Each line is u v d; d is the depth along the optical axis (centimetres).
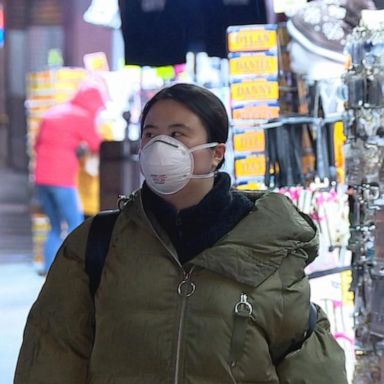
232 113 1584
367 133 1245
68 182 2811
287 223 718
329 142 1488
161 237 714
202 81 1941
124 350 696
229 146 1664
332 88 1489
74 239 754
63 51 3192
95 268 730
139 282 703
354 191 1273
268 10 1623
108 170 2617
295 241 713
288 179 1502
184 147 710
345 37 1492
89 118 2841
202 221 717
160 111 721
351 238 1277
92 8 3028
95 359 713
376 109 1231
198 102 719
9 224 3575
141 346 690
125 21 1677
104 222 748
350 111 1281
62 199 2803
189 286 696
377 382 1213
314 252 742
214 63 1934
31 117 3023
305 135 1502
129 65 1684
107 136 2875
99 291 723
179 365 683
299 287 717
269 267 701
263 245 704
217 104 731
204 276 698
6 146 3731
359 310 1255
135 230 730
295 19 1523
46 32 3238
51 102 2967
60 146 2788
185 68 2083
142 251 716
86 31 3112
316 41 1502
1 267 3078
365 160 1245
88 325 749
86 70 2964
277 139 1514
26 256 3250
